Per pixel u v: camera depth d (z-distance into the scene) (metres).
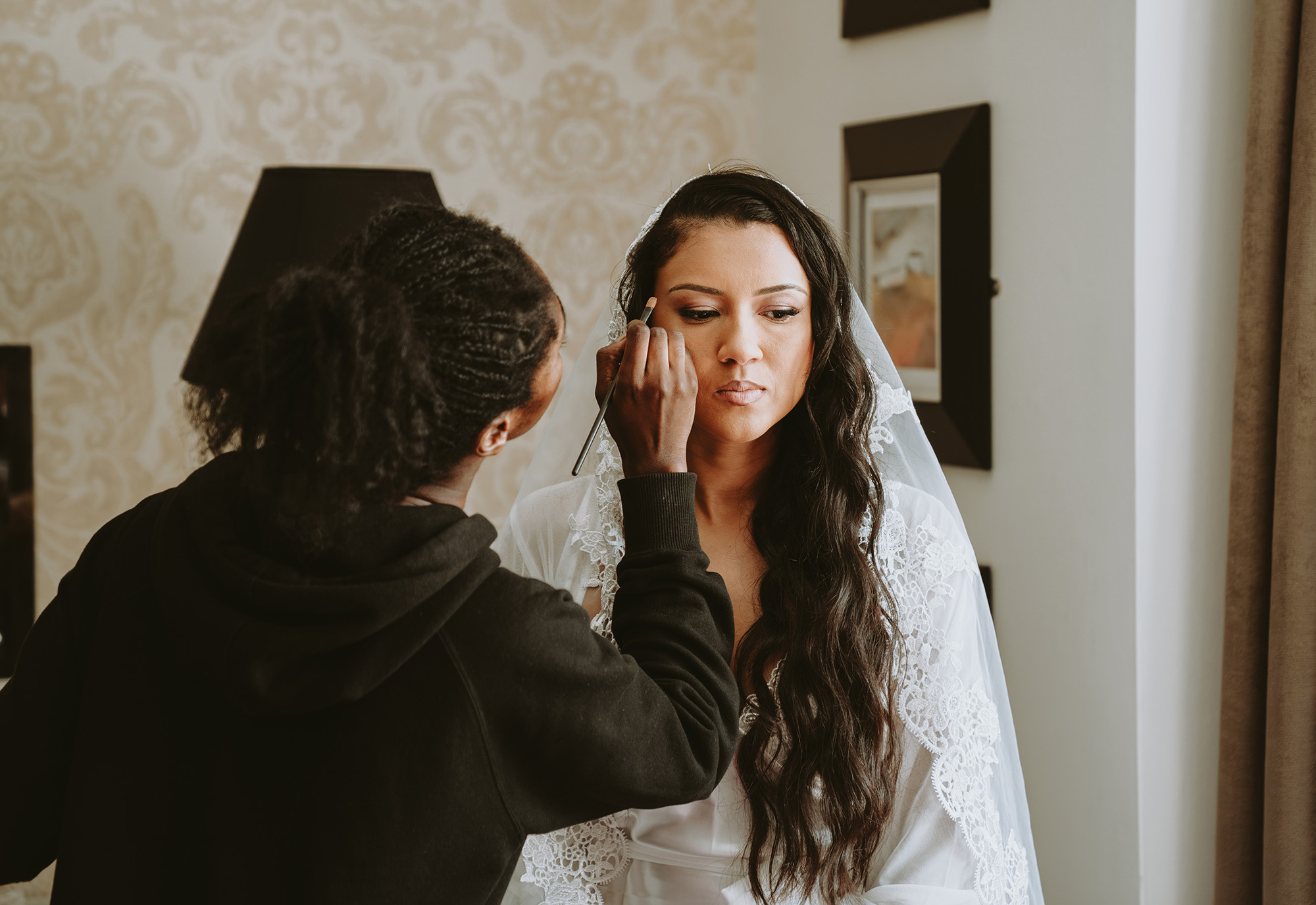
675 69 2.50
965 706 1.05
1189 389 1.59
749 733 1.04
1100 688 1.65
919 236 1.94
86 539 2.17
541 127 2.43
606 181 2.49
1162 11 1.53
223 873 0.71
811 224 1.06
